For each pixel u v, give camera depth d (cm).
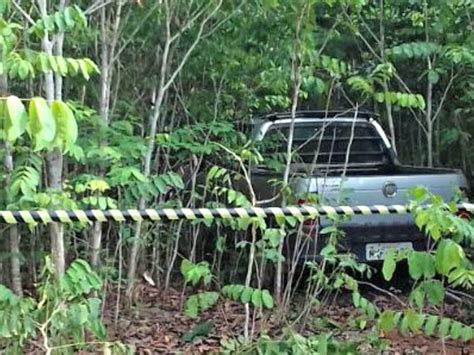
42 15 449
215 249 585
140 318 571
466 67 748
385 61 693
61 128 244
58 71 394
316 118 696
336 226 521
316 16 645
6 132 245
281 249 509
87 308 378
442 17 723
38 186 477
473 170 789
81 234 557
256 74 649
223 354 417
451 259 347
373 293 622
